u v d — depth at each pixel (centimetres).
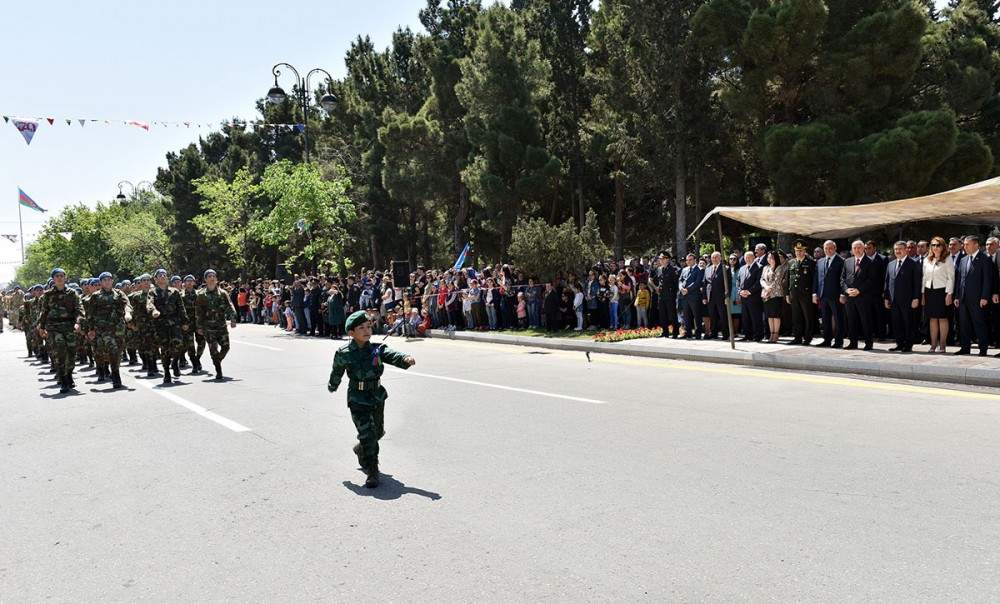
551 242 1917
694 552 384
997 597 321
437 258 4625
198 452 658
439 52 3691
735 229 1461
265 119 5162
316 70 2656
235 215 4359
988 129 2930
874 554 373
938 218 1187
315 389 1029
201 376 1237
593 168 3331
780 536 402
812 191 2392
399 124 3481
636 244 3991
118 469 609
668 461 565
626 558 379
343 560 392
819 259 1242
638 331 1547
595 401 845
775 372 1051
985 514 426
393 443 661
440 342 1811
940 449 574
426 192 3572
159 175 5484
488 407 827
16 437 766
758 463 551
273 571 380
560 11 3191
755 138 2666
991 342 1138
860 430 650
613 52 2991
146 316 1219
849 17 2548
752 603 322
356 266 4569
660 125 2653
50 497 535
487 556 389
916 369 937
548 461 578
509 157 3106
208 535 440
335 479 554
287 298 2611
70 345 1138
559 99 3238
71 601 353
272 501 504
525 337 1661
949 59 2609
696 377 1029
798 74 2544
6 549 430
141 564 398
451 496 498
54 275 1130
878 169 2188
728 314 1240
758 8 2639
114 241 6056
